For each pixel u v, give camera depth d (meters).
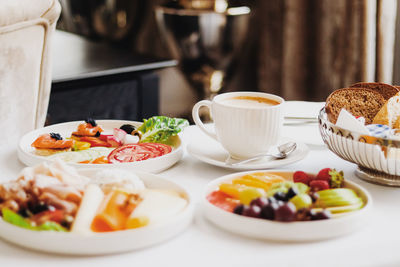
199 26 2.66
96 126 1.12
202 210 0.81
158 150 1.01
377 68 2.27
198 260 0.68
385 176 0.92
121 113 2.40
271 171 0.88
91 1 3.15
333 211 0.75
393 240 0.74
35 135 1.11
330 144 0.95
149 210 0.73
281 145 1.04
